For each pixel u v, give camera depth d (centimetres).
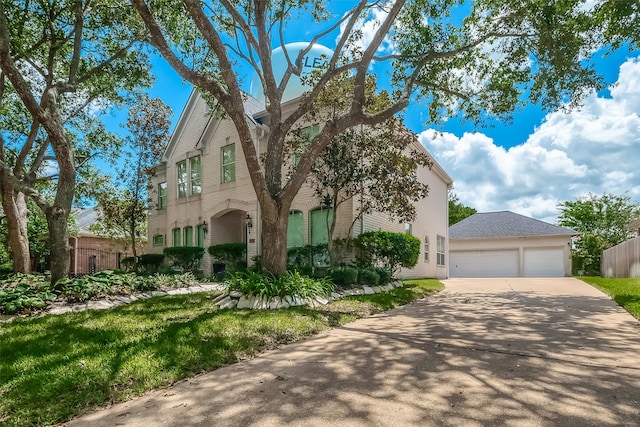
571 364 391
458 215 4006
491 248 2498
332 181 1125
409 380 345
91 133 1634
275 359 425
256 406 292
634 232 2941
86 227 2456
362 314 711
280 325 566
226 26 1102
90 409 295
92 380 342
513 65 1103
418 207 1816
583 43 955
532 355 426
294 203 1453
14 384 335
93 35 1241
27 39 1195
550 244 2350
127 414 284
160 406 297
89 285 855
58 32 1117
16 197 1353
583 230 3083
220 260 1612
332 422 261
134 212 1664
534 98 1088
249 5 1016
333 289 911
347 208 1312
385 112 882
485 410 279
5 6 1031
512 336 525
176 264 1661
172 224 1931
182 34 1140
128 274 1093
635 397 302
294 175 866
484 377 351
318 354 441
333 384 337
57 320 627
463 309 789
